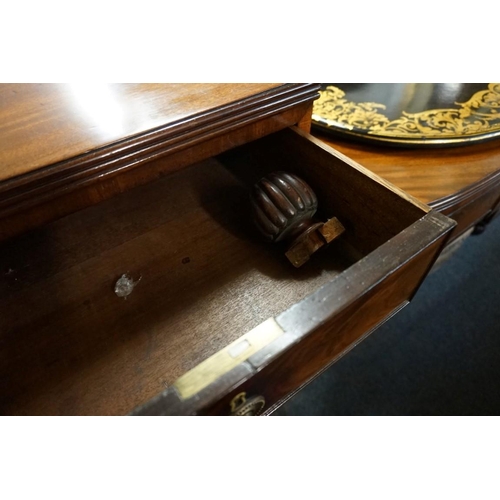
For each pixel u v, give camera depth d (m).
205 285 0.54
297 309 0.34
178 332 0.49
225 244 0.59
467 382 0.81
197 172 0.72
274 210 0.53
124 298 0.52
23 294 0.52
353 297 0.35
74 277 0.54
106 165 0.42
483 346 0.87
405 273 0.44
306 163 0.58
